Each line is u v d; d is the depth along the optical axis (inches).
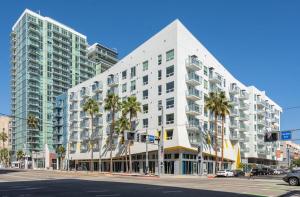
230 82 3882.9
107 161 3631.9
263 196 846.5
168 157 2908.5
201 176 2437.3
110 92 3575.3
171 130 2851.9
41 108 6245.1
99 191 945.5
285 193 941.2
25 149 5999.0
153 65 3110.2
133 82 3316.9
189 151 2906.0
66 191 932.0
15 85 6796.3
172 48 2942.9
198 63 3038.9
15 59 6850.4
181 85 2896.2
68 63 6737.2
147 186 1158.3
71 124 4365.2
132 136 2212.1
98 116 3804.1
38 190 953.5
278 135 1724.9
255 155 4446.4
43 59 6368.1
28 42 6230.3
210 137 3265.3
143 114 3139.8
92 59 7406.5
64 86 6614.2
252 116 4522.6
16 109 6678.2
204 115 3211.1
